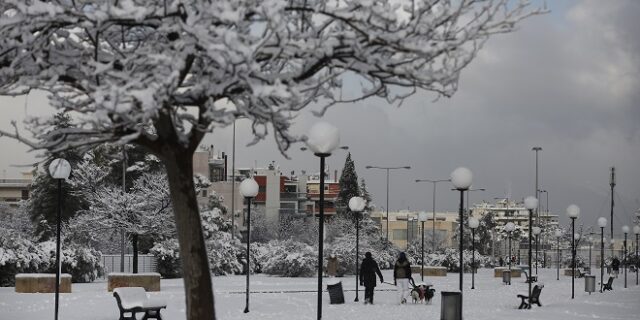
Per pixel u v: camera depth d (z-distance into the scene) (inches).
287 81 391.9
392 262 2859.3
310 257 2106.3
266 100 388.5
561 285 1862.7
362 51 379.2
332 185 5826.8
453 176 743.7
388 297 1285.7
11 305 975.0
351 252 2196.1
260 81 377.7
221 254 2206.0
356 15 366.9
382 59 387.5
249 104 401.7
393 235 5841.5
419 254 3002.0
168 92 354.6
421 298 1123.9
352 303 1123.9
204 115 380.2
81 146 424.2
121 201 1701.5
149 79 358.3
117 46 441.7
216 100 406.3
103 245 2399.1
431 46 379.9
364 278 1127.0
